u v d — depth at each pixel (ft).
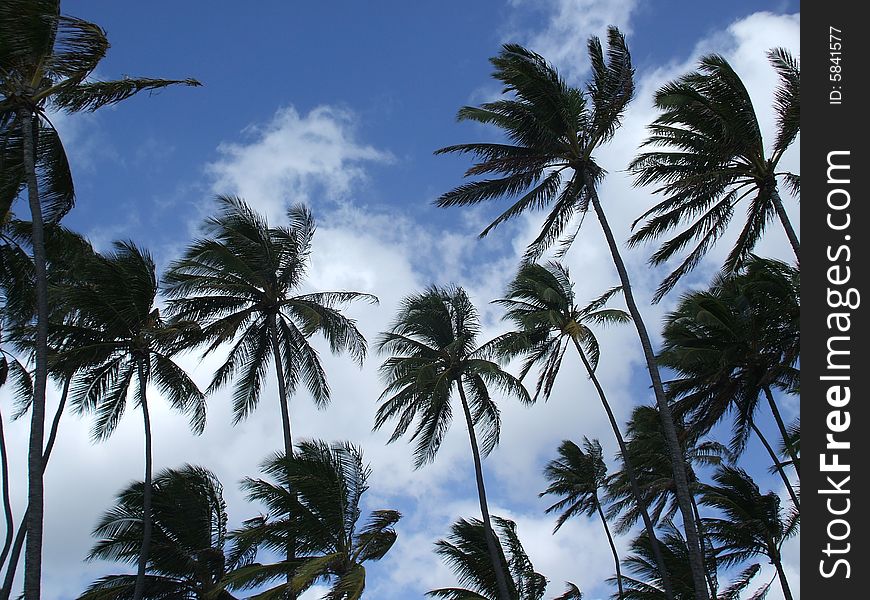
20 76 61.00
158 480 89.51
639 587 106.11
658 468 115.75
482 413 102.01
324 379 97.14
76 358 79.82
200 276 93.25
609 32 84.28
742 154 78.64
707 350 86.74
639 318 77.61
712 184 78.13
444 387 97.91
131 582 85.66
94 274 81.56
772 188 78.48
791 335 87.10
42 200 69.05
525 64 82.02
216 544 87.76
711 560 100.53
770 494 98.32
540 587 93.15
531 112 82.53
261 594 65.57
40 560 52.19
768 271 87.61
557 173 85.87
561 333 100.53
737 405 93.04
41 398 55.57
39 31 59.88
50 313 83.20
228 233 96.53
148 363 83.61
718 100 78.13
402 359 99.76
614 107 82.23
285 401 90.79
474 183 87.10
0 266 80.59
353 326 95.61
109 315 81.30
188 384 86.84
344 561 69.26
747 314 87.40
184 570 87.20
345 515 71.72
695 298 88.74
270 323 95.04
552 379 99.96
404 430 101.65
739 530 98.12
